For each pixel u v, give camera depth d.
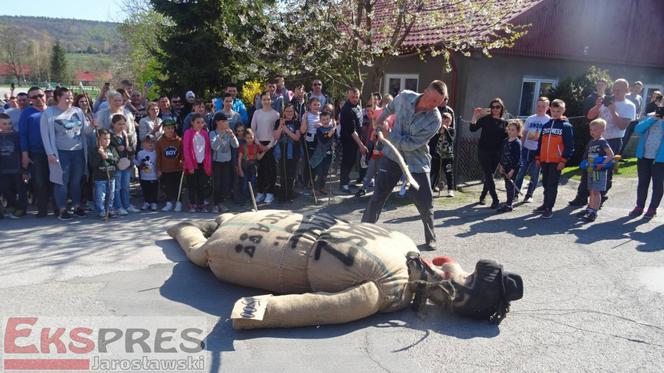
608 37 15.20
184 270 5.11
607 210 8.01
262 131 8.09
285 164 8.18
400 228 6.85
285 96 10.23
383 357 3.60
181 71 12.34
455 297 4.15
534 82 13.74
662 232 6.85
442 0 10.66
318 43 10.75
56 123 6.72
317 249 4.32
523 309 4.46
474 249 6.03
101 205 7.02
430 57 12.71
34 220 6.86
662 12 16.72
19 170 6.97
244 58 12.09
